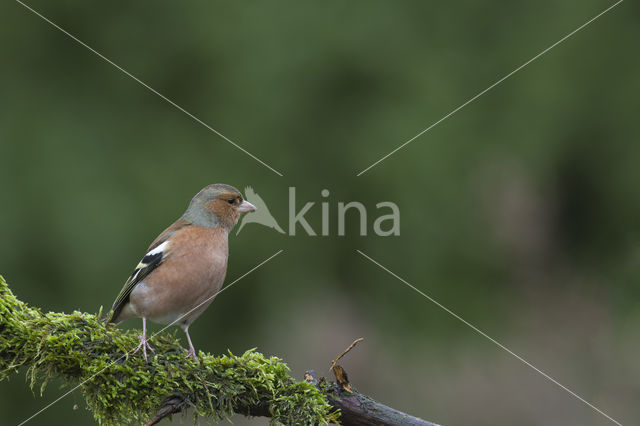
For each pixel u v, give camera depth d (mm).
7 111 13602
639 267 15938
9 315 5176
